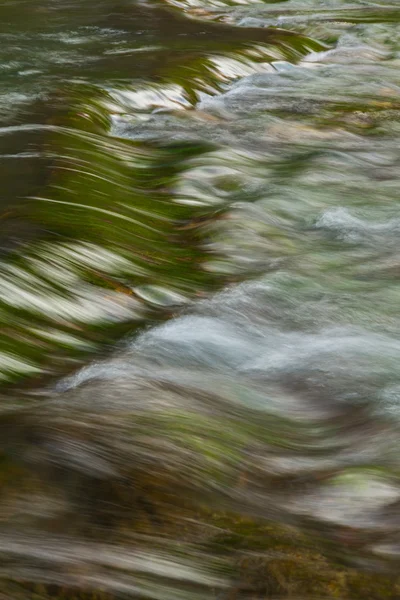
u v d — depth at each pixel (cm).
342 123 1367
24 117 1212
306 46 1878
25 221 819
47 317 683
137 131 1277
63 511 421
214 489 458
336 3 2478
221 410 567
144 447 483
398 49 1953
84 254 772
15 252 743
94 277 748
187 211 980
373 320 726
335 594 377
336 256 872
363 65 1802
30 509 421
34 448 469
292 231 944
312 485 484
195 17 2048
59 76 1452
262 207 993
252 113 1416
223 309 731
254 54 1730
